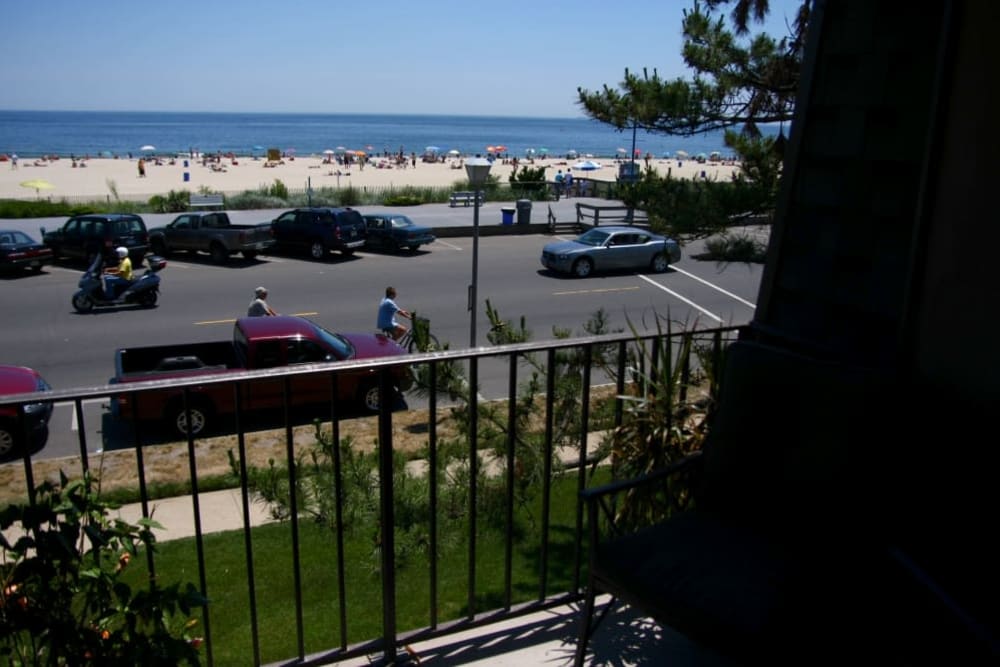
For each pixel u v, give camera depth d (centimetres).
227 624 524
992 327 243
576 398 484
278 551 643
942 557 256
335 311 1880
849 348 306
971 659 229
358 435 993
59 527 215
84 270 2373
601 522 372
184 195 3519
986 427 245
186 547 662
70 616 216
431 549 304
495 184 4069
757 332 351
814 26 324
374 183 6238
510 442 311
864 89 302
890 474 258
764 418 276
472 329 1412
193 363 1084
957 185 256
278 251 2767
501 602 515
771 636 218
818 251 323
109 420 1105
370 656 301
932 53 275
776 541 267
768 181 744
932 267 265
